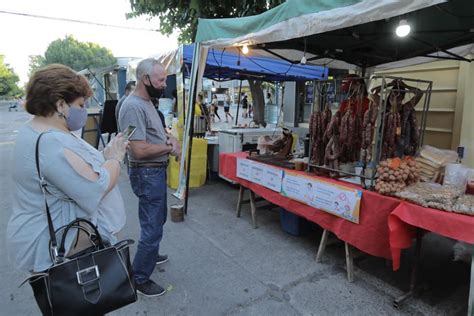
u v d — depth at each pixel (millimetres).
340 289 2473
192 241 3330
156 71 2154
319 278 2629
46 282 1104
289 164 3146
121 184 5562
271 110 9469
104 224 1343
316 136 2764
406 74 4660
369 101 2467
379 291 2445
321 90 2756
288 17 2473
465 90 3889
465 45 3461
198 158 5336
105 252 1215
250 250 3125
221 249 3150
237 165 3787
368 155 2367
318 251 2879
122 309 2236
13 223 1195
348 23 2072
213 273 2711
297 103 8688
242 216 4062
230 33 3197
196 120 5867
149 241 2336
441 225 1840
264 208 4023
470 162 3830
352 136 2516
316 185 2686
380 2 1890
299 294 2414
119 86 10266
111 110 6469
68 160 1128
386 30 3133
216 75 6777
